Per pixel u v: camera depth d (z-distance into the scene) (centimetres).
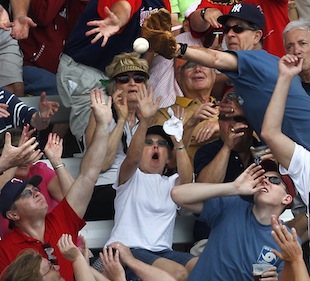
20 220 2659
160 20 2494
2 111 2938
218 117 3000
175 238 3031
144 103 2884
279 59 2712
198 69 3167
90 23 2798
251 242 2667
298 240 2639
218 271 2667
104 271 2683
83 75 3206
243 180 2688
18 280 2312
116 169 3045
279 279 2545
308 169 2634
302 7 3497
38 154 2583
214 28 3356
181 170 2919
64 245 2520
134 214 2905
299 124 2700
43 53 3488
